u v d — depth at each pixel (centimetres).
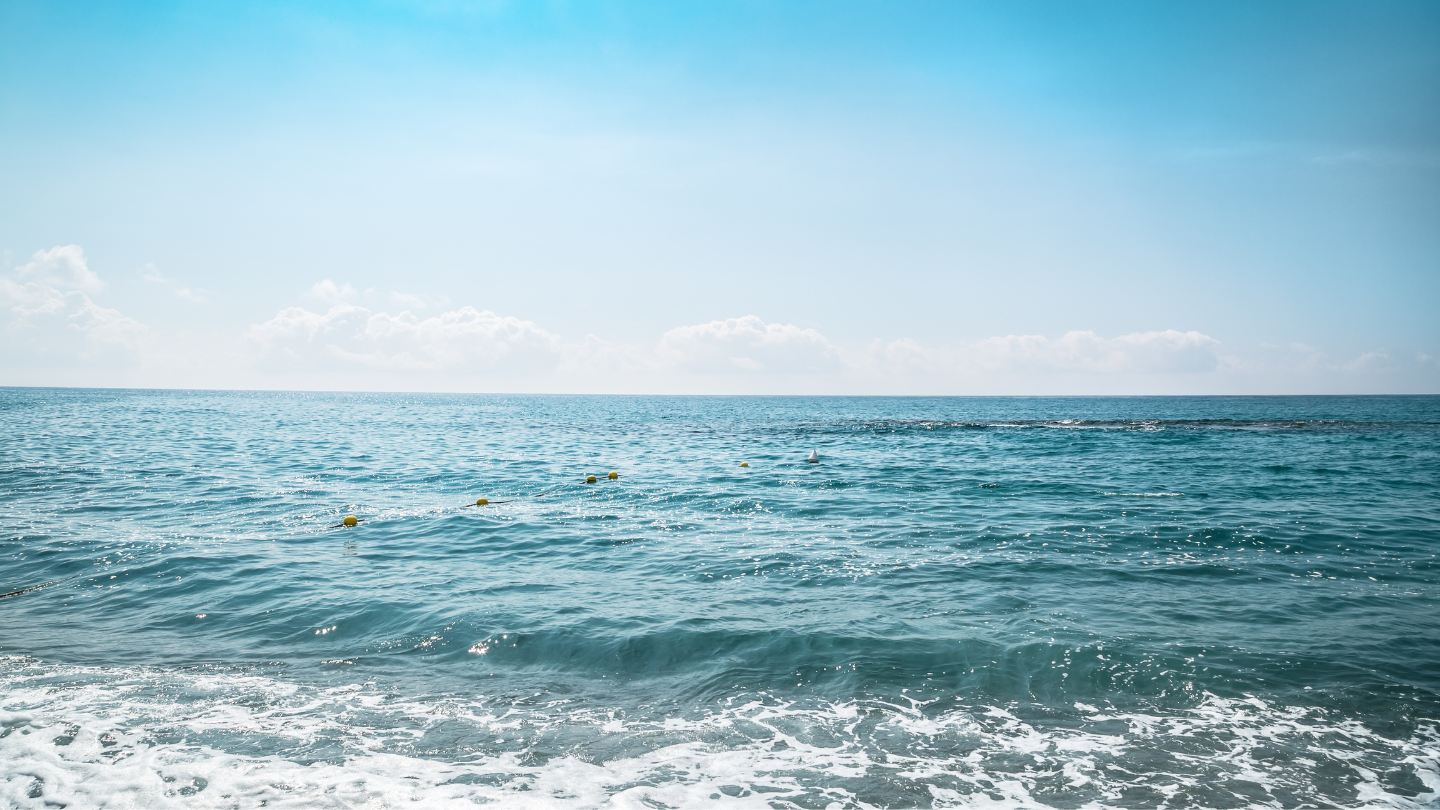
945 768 613
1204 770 608
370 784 577
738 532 1569
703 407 12594
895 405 14350
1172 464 2884
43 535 1444
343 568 1245
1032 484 2306
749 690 763
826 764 619
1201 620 965
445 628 938
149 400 11406
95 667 808
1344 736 662
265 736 654
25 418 5453
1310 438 4312
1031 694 750
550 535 1539
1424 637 900
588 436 4869
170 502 1867
